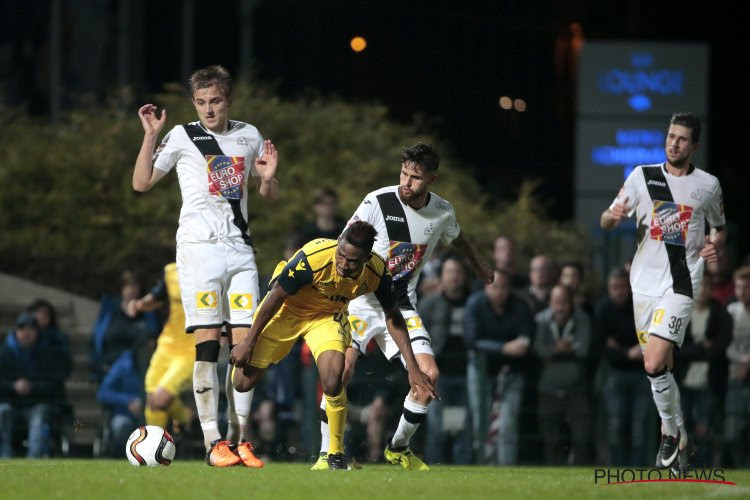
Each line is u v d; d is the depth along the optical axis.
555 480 20.17
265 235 47.06
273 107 53.75
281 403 35.94
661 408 24.41
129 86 56.47
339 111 55.75
